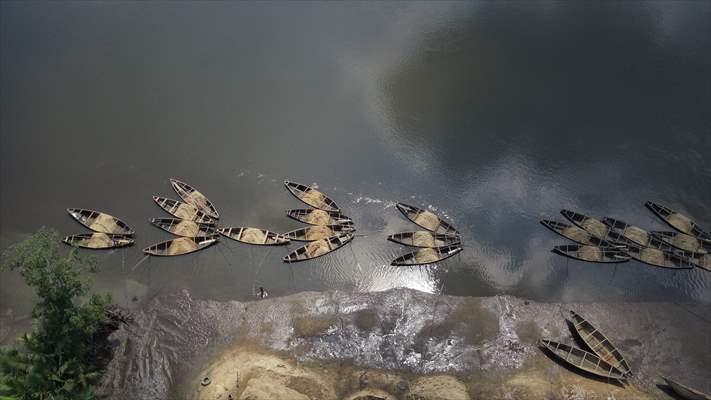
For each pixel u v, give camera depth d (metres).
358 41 116.19
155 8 125.69
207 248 77.25
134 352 63.47
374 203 85.25
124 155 92.00
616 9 124.44
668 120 99.19
